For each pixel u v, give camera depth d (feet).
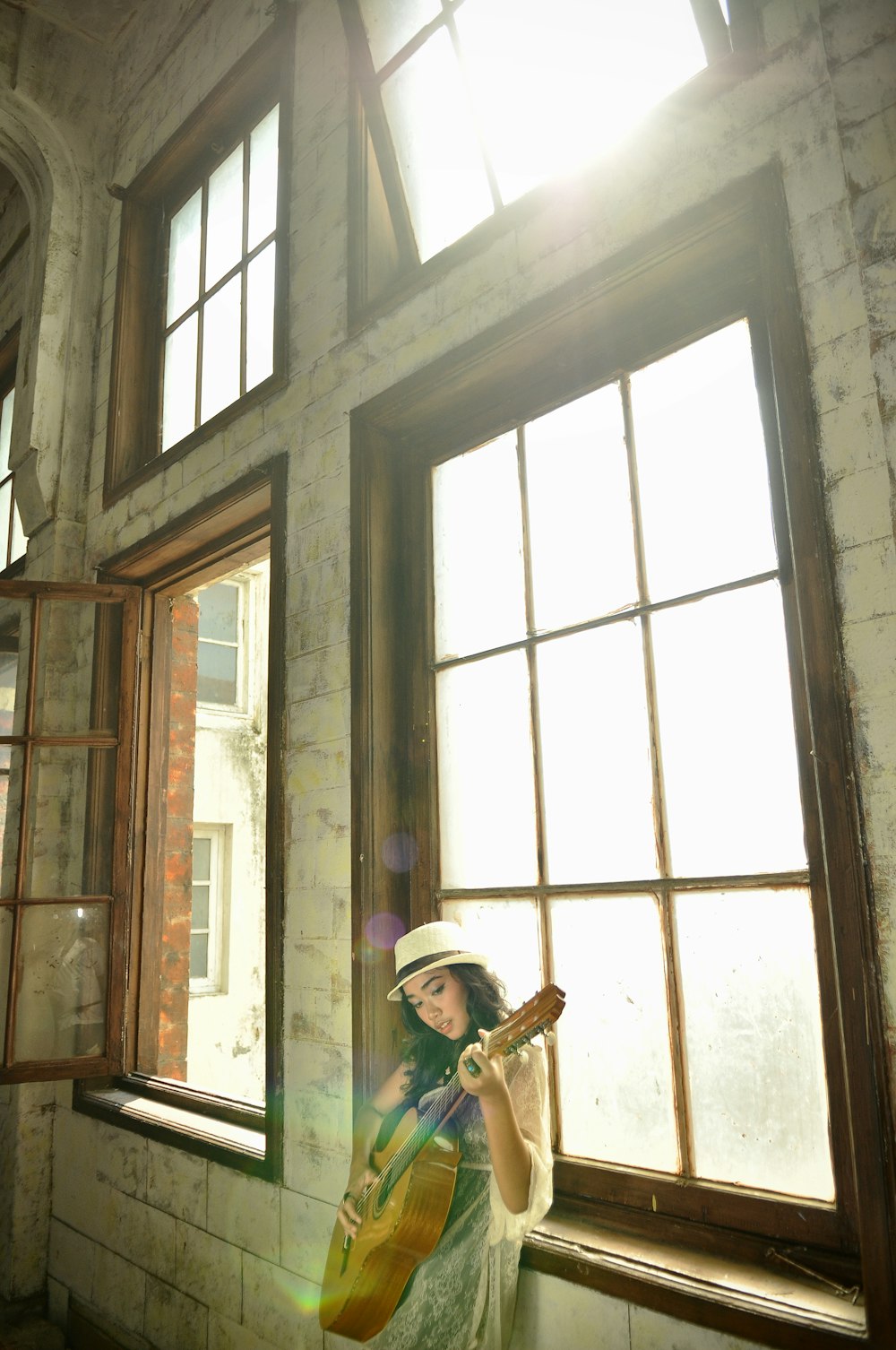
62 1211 11.92
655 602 6.72
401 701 8.48
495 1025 5.96
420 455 8.80
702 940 6.13
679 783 6.40
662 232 6.34
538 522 7.66
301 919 8.66
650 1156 6.22
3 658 15.40
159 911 12.67
